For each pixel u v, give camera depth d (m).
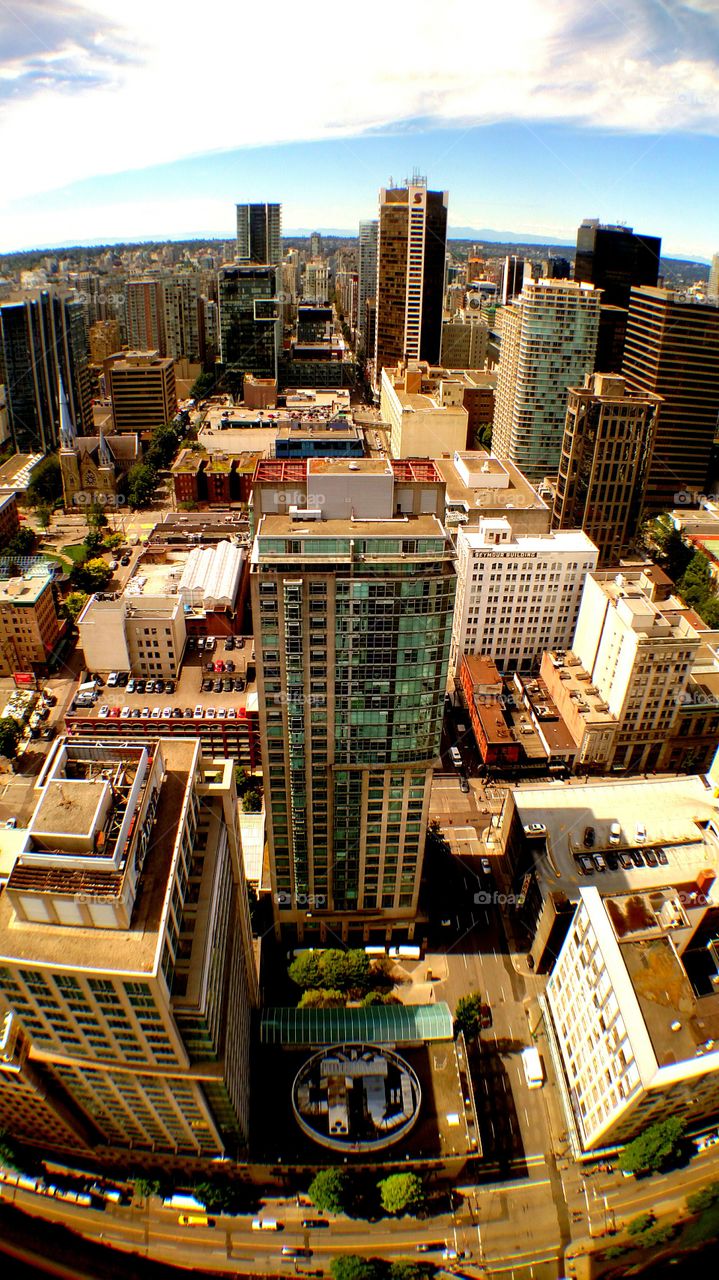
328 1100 135.62
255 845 184.00
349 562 125.06
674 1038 119.69
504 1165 136.25
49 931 91.38
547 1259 124.94
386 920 168.62
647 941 129.62
